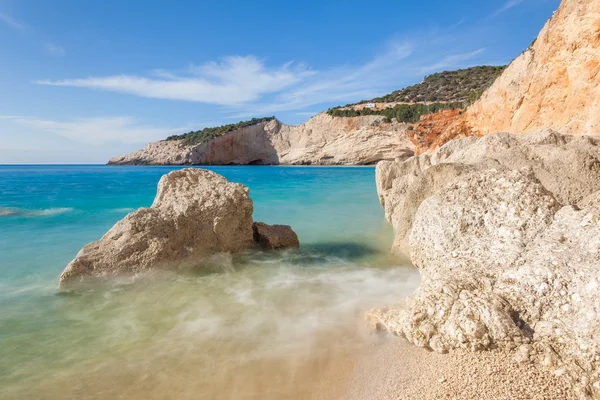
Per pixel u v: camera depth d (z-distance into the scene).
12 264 7.01
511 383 2.49
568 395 2.34
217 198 7.01
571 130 15.62
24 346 3.87
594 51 14.63
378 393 2.84
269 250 7.59
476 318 2.96
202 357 3.61
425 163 10.34
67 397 3.03
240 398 2.96
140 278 5.80
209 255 6.77
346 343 3.76
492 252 3.79
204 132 99.31
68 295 5.34
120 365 3.49
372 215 12.43
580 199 5.23
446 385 2.64
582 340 2.55
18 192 20.95
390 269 6.38
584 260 3.11
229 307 4.84
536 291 3.04
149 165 93.69
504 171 4.73
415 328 3.24
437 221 4.52
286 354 3.62
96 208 14.71
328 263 6.84
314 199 16.81
